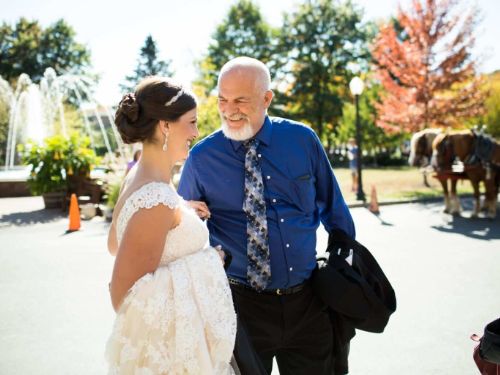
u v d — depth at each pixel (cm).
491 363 215
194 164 248
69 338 412
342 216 260
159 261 157
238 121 233
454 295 503
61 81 2372
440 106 1939
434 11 1912
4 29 4941
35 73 4875
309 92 4072
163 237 152
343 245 253
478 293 507
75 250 780
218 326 162
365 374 337
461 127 2008
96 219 1112
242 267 237
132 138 160
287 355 251
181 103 159
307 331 243
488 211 1017
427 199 1380
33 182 1274
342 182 1964
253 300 235
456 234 851
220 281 166
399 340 393
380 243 792
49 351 386
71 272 638
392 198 1398
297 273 235
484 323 422
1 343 403
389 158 3353
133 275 150
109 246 184
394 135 3041
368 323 232
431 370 338
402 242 795
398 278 575
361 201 1330
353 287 226
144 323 153
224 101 234
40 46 4953
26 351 386
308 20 4162
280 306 235
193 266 161
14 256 743
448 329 412
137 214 149
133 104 157
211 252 169
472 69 1919
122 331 155
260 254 232
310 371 245
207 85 4184
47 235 923
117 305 154
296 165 241
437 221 1006
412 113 1973
